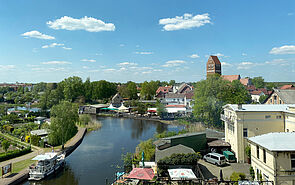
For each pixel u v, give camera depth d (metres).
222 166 33.41
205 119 67.44
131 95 167.25
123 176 29.70
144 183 26.89
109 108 117.75
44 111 99.06
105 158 43.09
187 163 29.44
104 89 157.88
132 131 69.06
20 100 174.00
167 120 87.88
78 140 55.44
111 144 53.62
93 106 120.31
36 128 66.56
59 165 37.88
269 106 37.81
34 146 49.94
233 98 63.47
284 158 21.27
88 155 45.19
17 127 69.75
